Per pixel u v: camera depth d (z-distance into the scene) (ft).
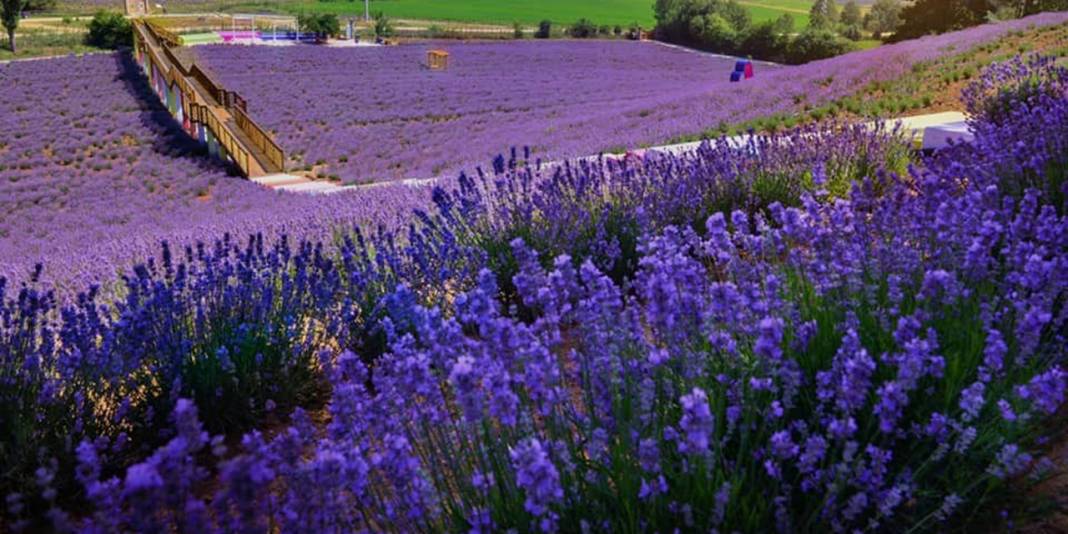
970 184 17.47
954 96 60.59
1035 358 9.87
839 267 11.33
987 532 8.55
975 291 11.57
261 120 139.03
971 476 8.82
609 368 9.17
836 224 12.82
